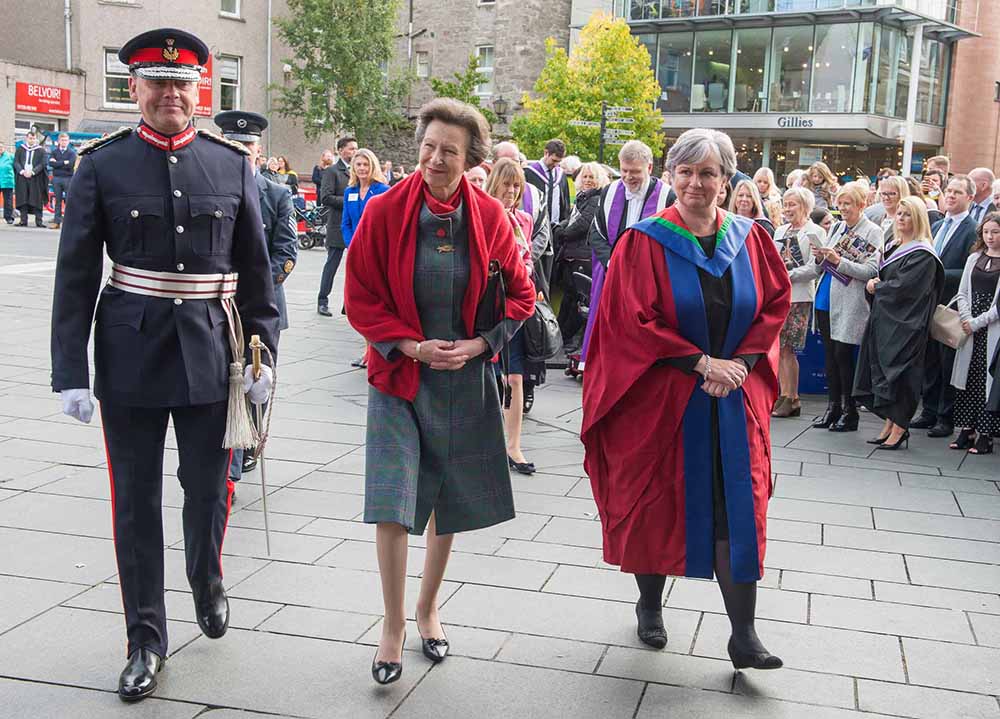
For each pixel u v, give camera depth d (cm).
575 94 2945
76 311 330
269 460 608
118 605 399
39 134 2527
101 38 3031
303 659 361
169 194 334
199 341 339
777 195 949
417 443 350
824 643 386
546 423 741
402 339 344
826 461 670
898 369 699
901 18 3338
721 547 355
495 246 357
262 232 356
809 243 780
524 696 340
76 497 524
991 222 695
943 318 708
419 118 351
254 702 331
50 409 706
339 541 475
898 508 564
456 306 352
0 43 3062
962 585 448
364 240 347
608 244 738
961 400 713
